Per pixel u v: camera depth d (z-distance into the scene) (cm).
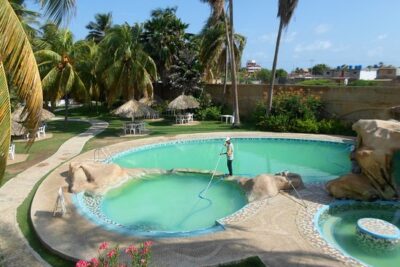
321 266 738
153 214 1140
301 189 1252
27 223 1009
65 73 2919
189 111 3362
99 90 4025
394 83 3769
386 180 1119
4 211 1098
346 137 2225
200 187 1395
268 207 1086
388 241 836
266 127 2584
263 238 873
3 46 546
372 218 966
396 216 1055
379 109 2288
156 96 3859
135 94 3428
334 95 2534
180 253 802
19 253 839
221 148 2145
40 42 2555
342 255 786
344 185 1142
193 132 2552
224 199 1262
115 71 2925
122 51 2934
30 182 1402
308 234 895
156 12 3900
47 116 2514
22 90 585
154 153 2042
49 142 2255
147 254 580
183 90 3478
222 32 3275
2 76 530
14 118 1938
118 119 3525
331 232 959
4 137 527
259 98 3023
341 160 1833
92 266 536
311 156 1927
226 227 945
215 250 814
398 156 1223
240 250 812
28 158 1814
